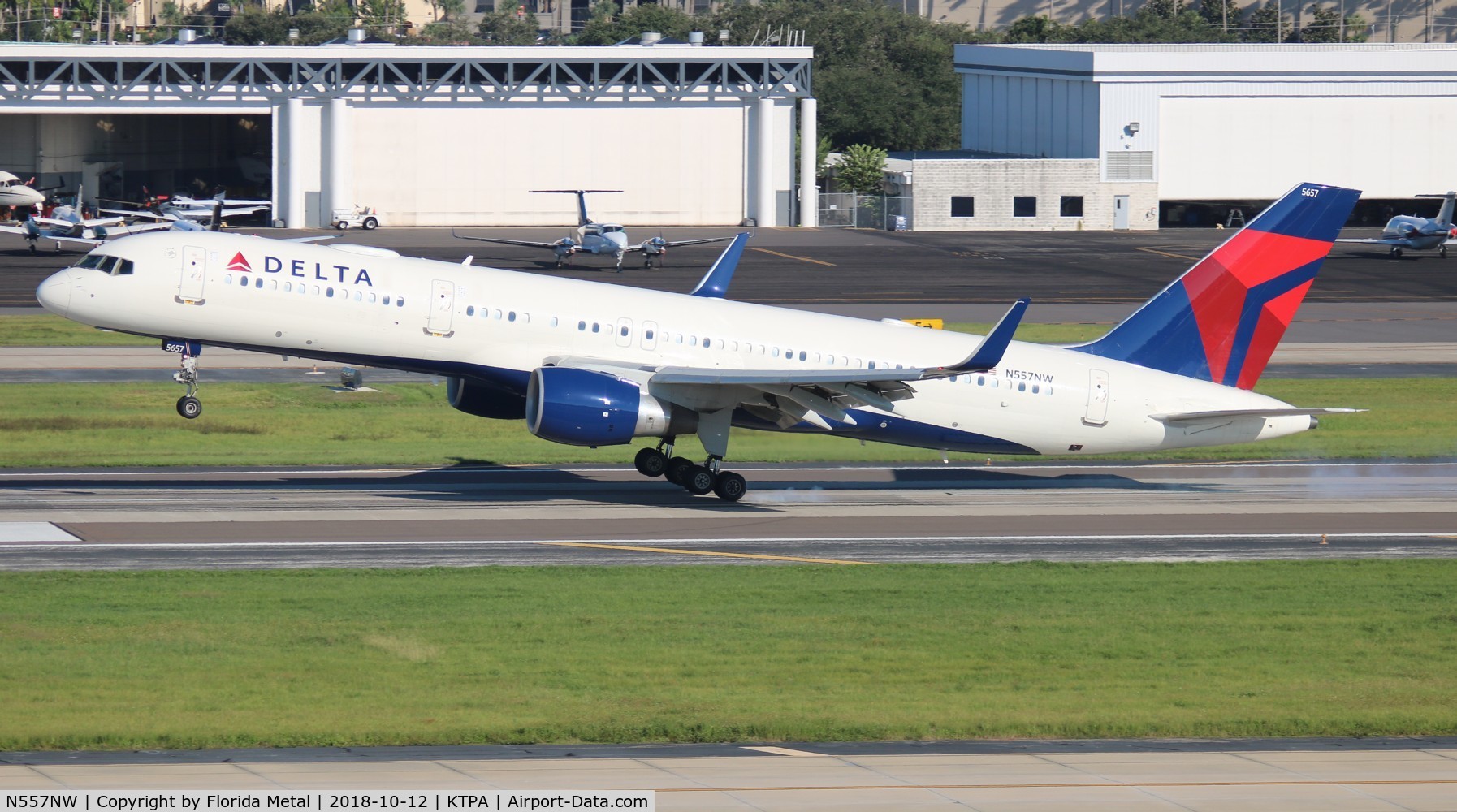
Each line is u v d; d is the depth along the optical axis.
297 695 101.88
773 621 123.94
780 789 81.69
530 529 157.25
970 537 159.75
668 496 178.25
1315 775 86.38
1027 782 83.62
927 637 120.50
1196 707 104.69
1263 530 165.75
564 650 114.38
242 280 163.88
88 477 179.12
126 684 103.00
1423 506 181.00
